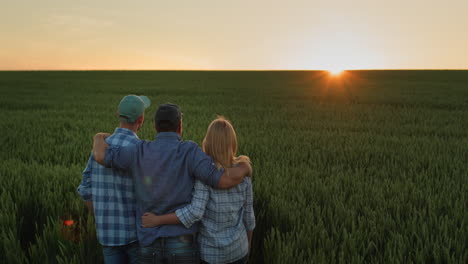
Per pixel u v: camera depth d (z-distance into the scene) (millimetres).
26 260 3062
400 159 7102
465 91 30219
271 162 6582
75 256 3107
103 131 10820
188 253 2363
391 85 38406
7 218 3662
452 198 4664
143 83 41031
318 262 2943
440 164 6586
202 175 2283
